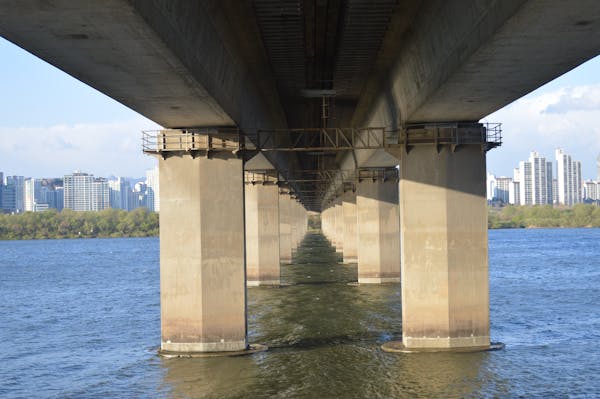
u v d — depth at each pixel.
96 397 31.36
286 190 104.56
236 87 36.59
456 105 32.12
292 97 49.59
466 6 22.56
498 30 19.42
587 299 63.44
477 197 36.91
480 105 32.12
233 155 37.94
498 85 27.22
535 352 37.84
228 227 37.62
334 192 122.25
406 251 37.12
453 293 36.75
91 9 17.55
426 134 37.09
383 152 54.31
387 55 36.47
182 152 37.88
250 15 29.66
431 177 37.06
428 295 36.91
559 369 33.88
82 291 84.38
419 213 37.06
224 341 37.59
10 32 19.48
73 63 23.16
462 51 23.58
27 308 68.88
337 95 49.03
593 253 144.62
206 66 28.03
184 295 37.62
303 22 31.53
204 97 29.70
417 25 29.95
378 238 71.94
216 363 35.69
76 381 34.81
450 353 36.28
